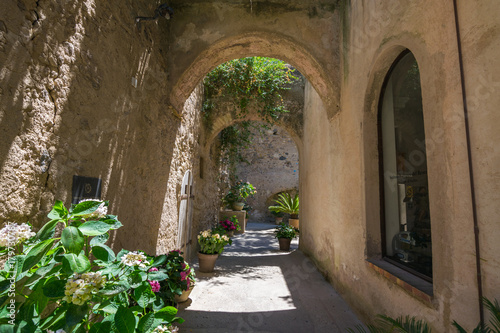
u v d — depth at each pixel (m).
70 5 1.70
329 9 3.66
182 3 3.67
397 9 2.11
